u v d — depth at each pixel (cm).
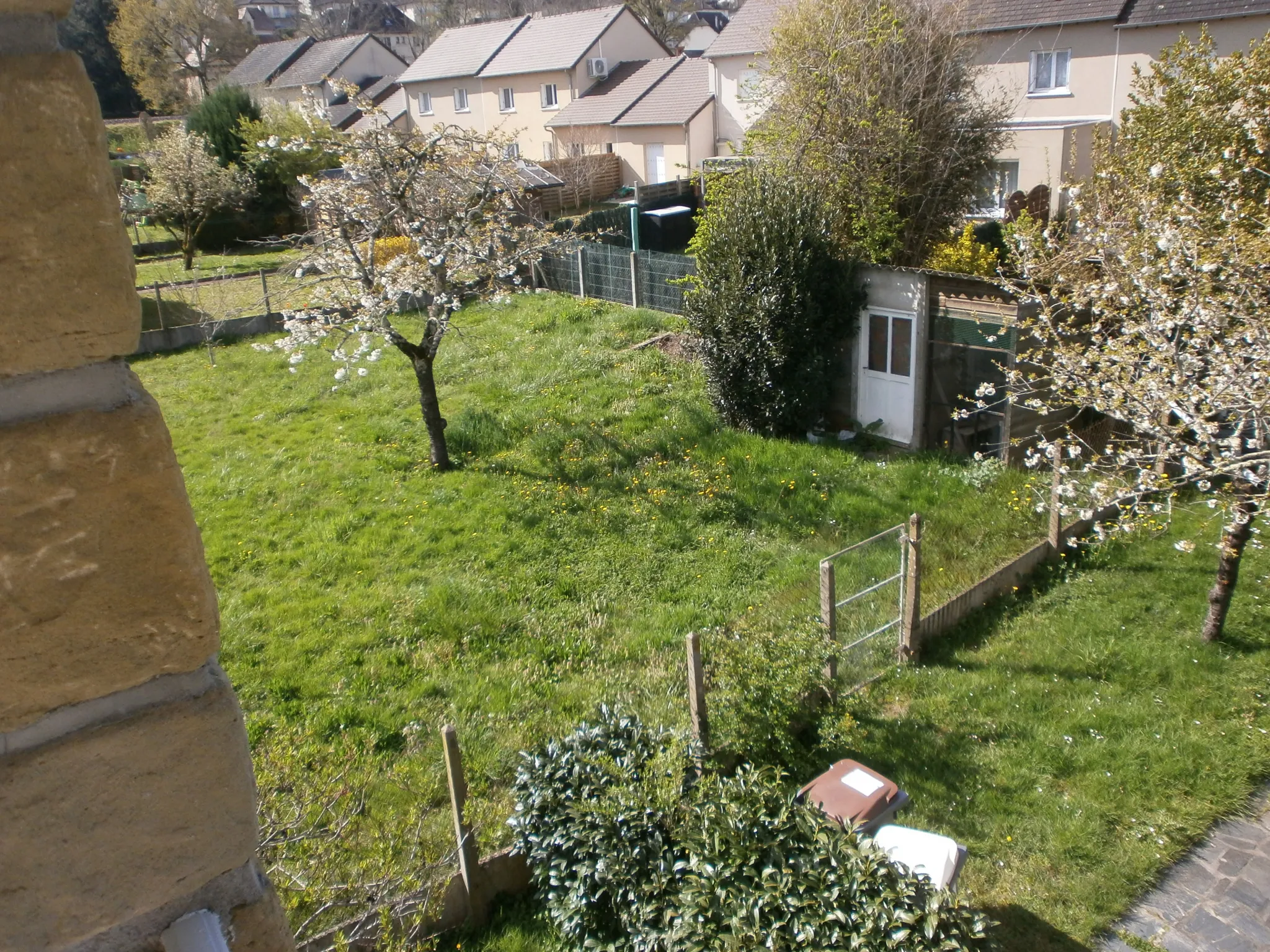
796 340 1302
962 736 757
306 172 2936
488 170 1295
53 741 105
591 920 573
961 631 898
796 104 1664
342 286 1300
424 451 1344
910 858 565
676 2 6184
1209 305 802
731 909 514
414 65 4309
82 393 102
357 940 513
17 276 95
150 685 110
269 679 859
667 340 1683
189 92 4872
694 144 3198
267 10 7644
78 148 96
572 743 659
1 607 99
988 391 1041
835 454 1285
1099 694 799
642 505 1153
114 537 104
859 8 1642
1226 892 617
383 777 727
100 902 110
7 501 98
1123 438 1185
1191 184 1130
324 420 1482
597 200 3409
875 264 1363
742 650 749
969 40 1820
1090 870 633
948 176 1680
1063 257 1041
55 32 96
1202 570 966
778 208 1318
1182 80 1326
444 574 1034
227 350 1858
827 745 727
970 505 1116
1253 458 762
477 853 614
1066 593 951
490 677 850
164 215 2625
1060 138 2117
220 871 117
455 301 1224
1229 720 762
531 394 1507
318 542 1108
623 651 877
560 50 3759
